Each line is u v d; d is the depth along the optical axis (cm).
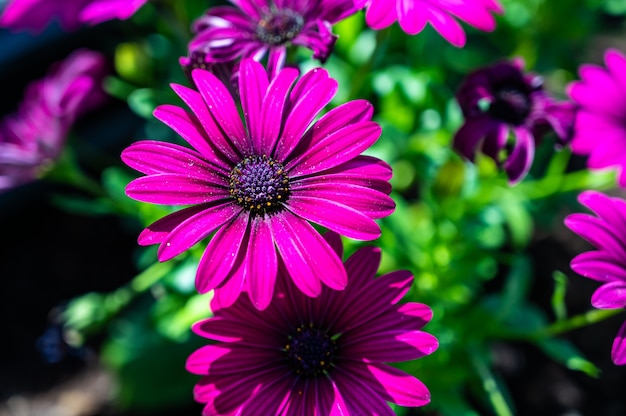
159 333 38
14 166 33
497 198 36
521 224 35
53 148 33
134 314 42
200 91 24
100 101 36
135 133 48
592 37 54
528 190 36
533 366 42
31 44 44
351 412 24
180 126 24
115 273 45
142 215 34
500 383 34
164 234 23
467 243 35
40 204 47
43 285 45
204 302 33
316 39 26
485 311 34
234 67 26
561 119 29
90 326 35
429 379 34
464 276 35
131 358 40
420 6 25
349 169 24
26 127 34
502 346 42
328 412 24
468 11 26
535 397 41
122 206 34
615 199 25
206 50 26
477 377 34
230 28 27
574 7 45
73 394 41
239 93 25
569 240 46
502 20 44
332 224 23
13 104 45
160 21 39
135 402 39
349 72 38
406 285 24
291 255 23
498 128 28
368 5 25
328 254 23
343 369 24
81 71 35
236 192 24
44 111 33
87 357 38
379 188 23
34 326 43
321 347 25
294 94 24
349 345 24
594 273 25
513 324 36
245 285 24
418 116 37
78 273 45
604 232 25
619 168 30
